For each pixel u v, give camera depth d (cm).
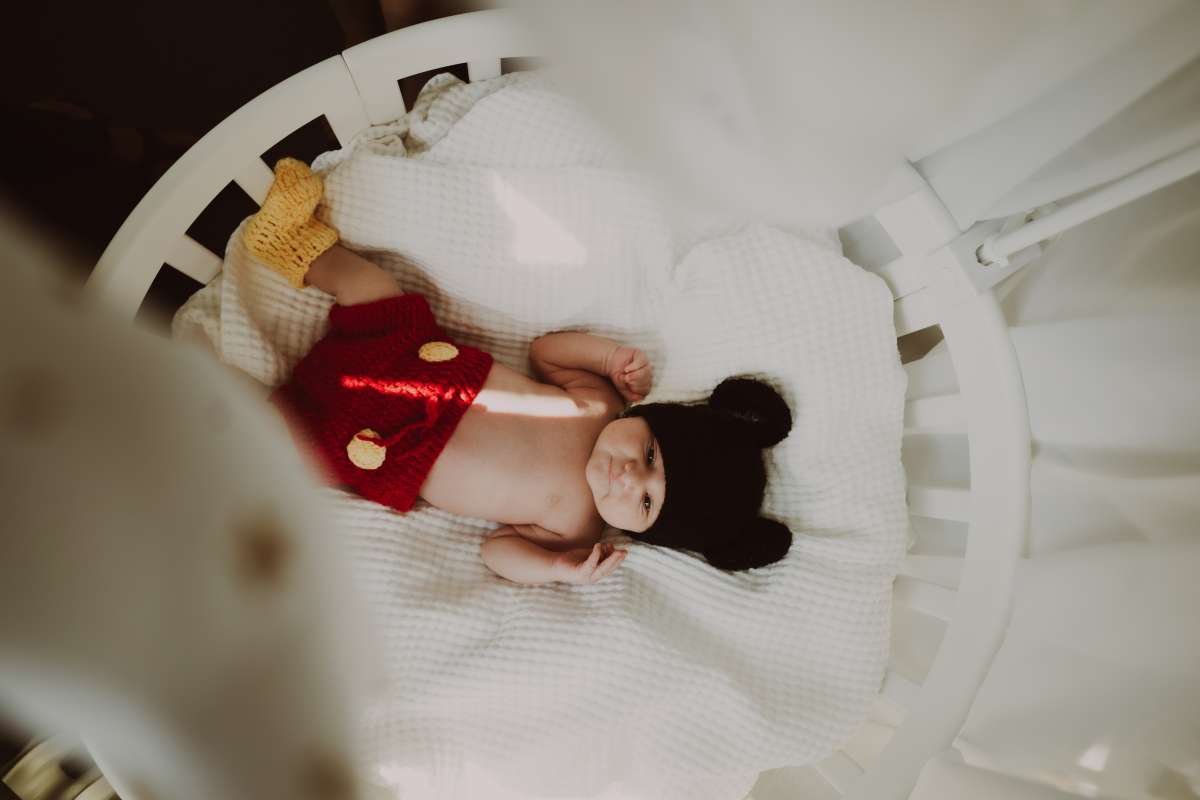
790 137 52
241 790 20
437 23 96
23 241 17
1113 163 65
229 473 18
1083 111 61
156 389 17
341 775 21
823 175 56
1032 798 85
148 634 17
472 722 109
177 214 94
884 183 68
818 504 121
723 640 117
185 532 17
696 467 115
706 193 60
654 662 111
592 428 124
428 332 115
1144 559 88
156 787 20
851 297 114
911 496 124
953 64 49
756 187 58
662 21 46
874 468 118
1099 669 96
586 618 113
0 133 123
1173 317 83
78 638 16
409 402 111
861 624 116
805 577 117
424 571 114
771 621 116
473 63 105
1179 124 60
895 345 115
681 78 48
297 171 102
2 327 16
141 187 134
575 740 110
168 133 135
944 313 97
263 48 146
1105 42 51
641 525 117
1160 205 84
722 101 50
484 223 113
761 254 116
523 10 50
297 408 109
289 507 20
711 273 119
